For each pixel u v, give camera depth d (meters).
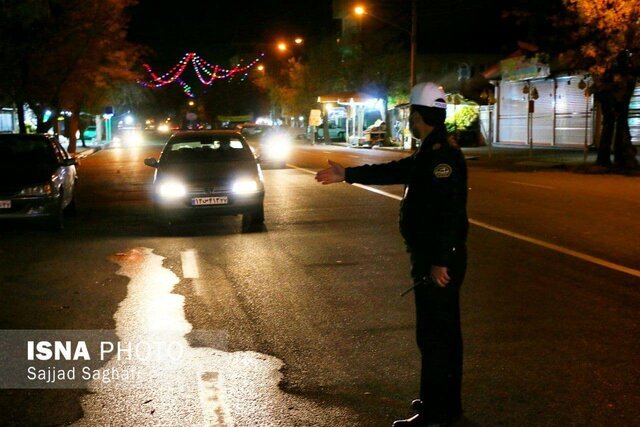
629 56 22.03
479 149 38.72
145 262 9.77
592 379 5.30
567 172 23.91
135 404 5.01
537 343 6.12
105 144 55.88
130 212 15.34
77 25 28.88
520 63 39.78
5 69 25.53
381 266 9.29
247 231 12.30
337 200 16.52
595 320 6.77
